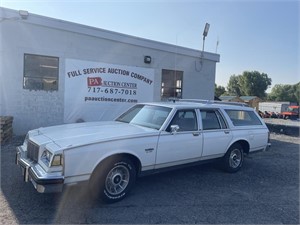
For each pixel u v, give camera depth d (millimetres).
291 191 4992
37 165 3889
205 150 5363
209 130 5492
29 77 9227
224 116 5883
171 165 4883
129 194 4520
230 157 5949
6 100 8875
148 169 4559
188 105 5430
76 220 3557
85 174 3820
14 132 9047
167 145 4715
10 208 3797
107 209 3920
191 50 13266
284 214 3994
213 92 14492
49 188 3525
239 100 52688
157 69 12227
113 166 4090
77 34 9953
